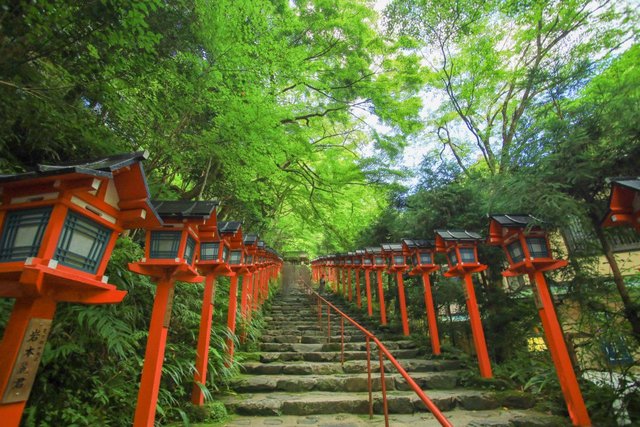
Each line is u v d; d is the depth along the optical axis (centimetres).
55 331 323
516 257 447
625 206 297
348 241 1320
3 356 165
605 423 382
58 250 176
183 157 504
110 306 372
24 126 350
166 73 409
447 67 970
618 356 411
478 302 656
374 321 954
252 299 893
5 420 160
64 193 177
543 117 515
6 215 181
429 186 764
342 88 896
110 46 335
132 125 429
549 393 477
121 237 446
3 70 301
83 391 319
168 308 315
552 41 772
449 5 800
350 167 1024
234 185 696
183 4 405
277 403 446
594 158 414
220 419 407
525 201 454
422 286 864
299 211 1272
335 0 805
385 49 886
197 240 357
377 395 491
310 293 1448
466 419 420
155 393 288
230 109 473
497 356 610
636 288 440
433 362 623
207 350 440
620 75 601
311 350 716
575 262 461
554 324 405
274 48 508
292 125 787
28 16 266
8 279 175
